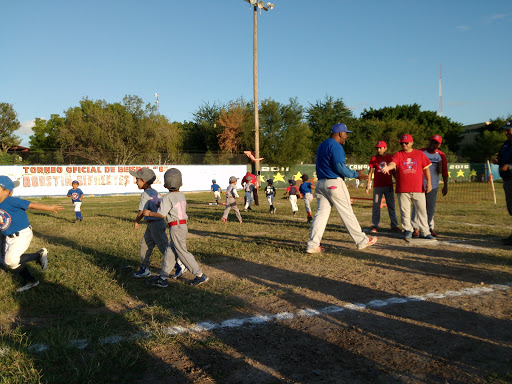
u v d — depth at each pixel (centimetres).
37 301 426
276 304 412
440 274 520
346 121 4975
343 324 357
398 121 5566
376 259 610
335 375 268
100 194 2934
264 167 3778
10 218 450
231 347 311
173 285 491
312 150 4778
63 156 2911
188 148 4556
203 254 657
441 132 6262
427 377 264
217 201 1908
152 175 534
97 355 296
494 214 1283
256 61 2581
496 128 5447
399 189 764
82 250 704
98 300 427
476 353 297
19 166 2680
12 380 260
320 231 647
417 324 354
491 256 620
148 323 361
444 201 1894
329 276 518
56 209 474
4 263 459
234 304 409
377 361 287
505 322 357
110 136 3494
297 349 308
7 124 4244
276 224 1069
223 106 4444
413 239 759
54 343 313
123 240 809
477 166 4453
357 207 1606
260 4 2533
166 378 267
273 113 3925
